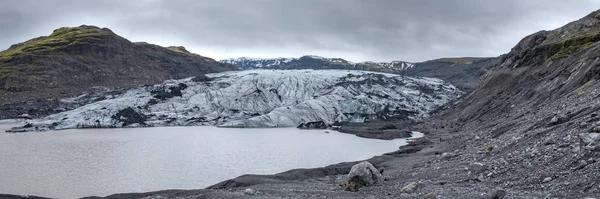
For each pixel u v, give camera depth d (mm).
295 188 30984
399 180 30562
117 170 48250
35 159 56312
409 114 127812
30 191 38719
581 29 84750
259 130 103562
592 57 54219
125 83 189750
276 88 144250
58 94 163000
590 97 37531
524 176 22734
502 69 99688
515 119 51312
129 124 110938
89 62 193750
